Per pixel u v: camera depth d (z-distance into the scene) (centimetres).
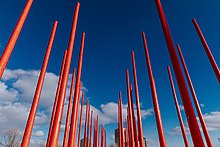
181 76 350
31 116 583
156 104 561
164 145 496
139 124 836
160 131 519
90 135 1936
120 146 1339
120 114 1449
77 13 623
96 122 2102
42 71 665
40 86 644
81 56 764
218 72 715
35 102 611
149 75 626
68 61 518
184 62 1149
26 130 559
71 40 559
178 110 1123
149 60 655
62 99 455
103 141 2214
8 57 371
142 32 727
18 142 2547
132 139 1056
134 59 980
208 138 951
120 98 1502
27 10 446
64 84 478
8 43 381
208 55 777
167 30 423
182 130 1087
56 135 409
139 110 862
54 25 743
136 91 905
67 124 987
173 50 389
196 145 280
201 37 838
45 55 690
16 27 409
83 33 820
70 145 609
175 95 1159
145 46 698
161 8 467
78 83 709
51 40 718
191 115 304
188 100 319
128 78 1168
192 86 1095
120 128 1403
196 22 888
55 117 429
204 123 994
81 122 1580
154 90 586
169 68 1223
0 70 349
